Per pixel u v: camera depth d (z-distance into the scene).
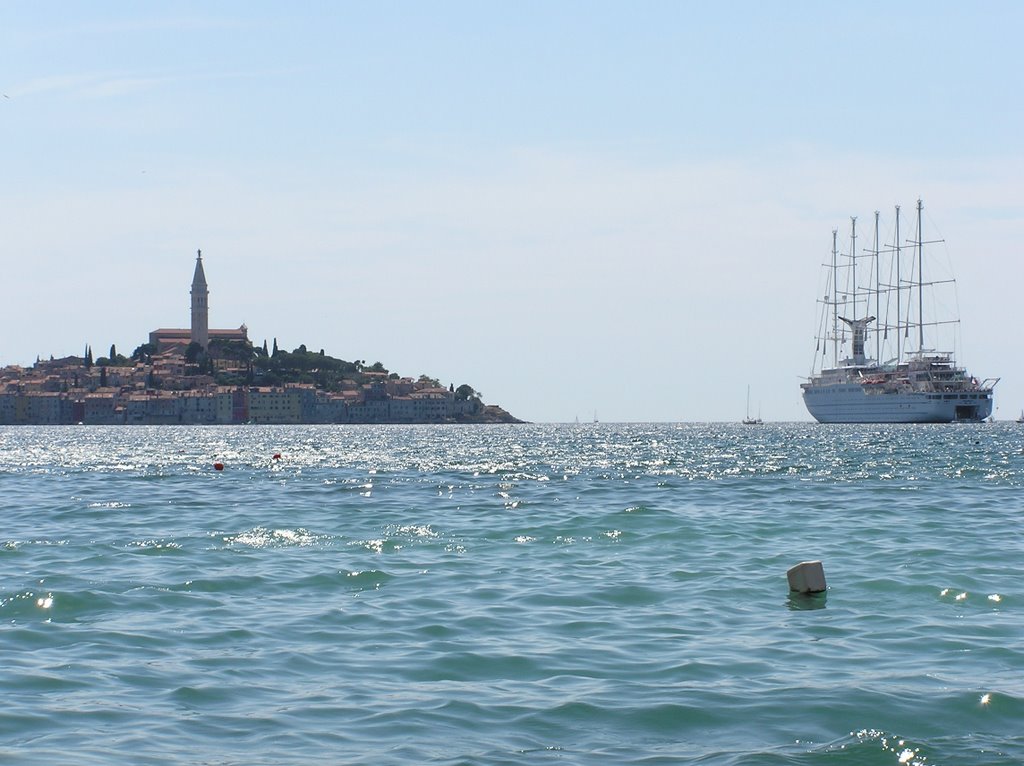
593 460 129.38
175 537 47.50
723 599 31.52
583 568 37.56
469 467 113.94
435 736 18.48
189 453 171.62
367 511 60.78
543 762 17.17
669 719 19.47
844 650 24.89
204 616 28.98
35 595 31.80
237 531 50.12
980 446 167.50
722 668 23.17
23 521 55.97
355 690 21.45
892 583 33.91
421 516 57.34
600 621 28.28
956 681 21.94
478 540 45.94
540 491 76.50
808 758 17.39
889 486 79.56
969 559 39.28
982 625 27.70
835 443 187.88
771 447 170.50
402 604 30.69
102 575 35.97
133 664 23.55
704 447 175.38
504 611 29.67
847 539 45.78
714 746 18.00
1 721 19.19
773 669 23.08
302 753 17.58
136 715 19.69
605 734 18.64
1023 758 17.38
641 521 53.25
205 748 17.83
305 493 76.31
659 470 104.69
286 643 25.70
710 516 55.91
